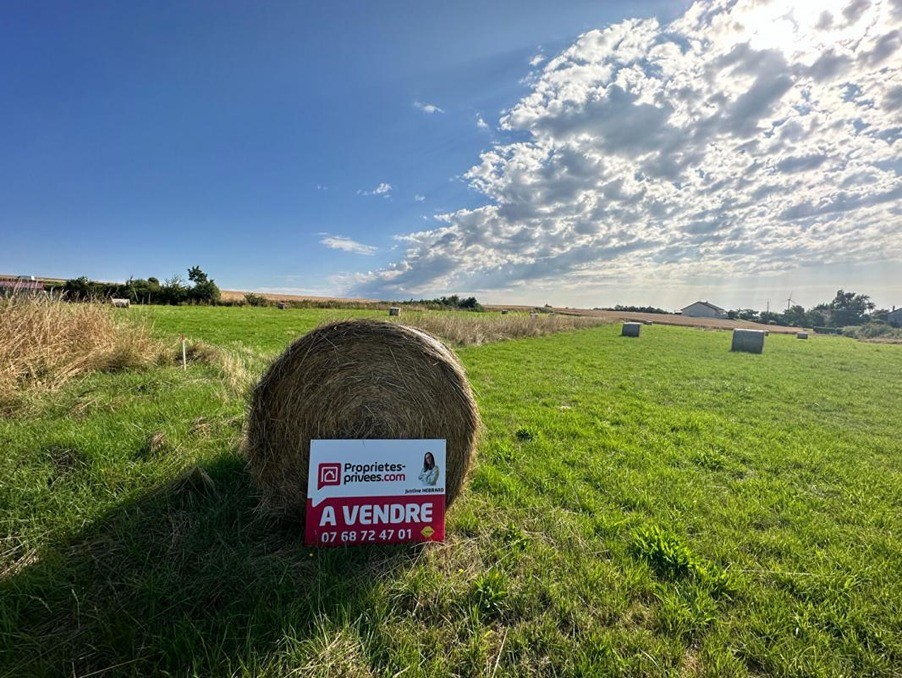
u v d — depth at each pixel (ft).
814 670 6.79
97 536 9.16
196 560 8.61
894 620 7.86
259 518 10.16
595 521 11.05
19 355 18.86
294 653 6.50
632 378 33.47
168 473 11.68
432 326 52.26
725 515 11.59
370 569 8.67
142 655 6.48
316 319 76.23
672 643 7.17
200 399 18.15
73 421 14.66
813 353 61.46
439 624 7.43
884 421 23.04
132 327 26.13
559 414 21.29
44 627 6.95
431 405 10.71
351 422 10.42
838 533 10.92
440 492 9.88
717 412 23.82
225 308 113.39
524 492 12.45
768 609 8.07
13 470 11.04
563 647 7.00
